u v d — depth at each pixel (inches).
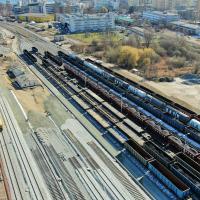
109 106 3545.8
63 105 3703.3
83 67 4901.6
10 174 2459.4
